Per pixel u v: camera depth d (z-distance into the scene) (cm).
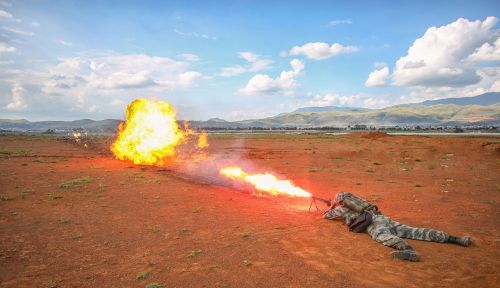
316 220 1240
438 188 1919
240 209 1398
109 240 997
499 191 1834
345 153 4200
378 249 941
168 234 1053
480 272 797
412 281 746
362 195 1703
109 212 1315
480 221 1237
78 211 1320
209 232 1080
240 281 733
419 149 4566
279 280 740
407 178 2306
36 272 780
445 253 918
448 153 4103
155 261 844
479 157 3734
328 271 791
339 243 988
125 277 754
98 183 1947
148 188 1820
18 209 1337
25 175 2198
